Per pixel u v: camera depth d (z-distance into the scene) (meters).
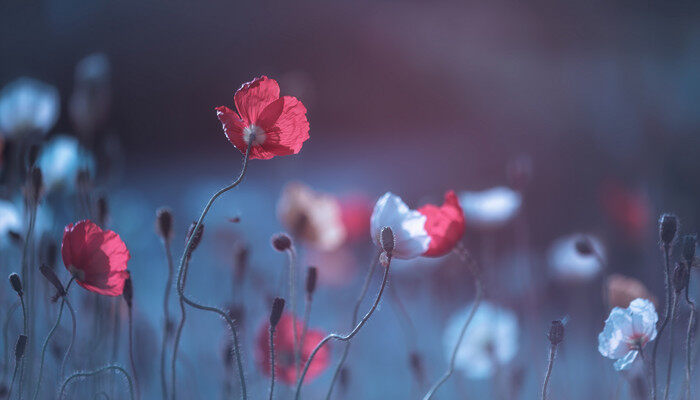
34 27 9.06
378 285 3.26
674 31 4.20
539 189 5.07
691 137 4.22
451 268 2.71
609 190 3.33
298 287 2.02
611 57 4.41
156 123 9.14
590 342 2.71
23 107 1.93
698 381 1.81
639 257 3.19
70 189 1.90
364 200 2.57
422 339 2.61
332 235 2.01
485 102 6.41
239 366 1.57
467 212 2.13
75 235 1.59
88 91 1.92
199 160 8.42
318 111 8.78
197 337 2.19
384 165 7.00
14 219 1.80
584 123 4.95
